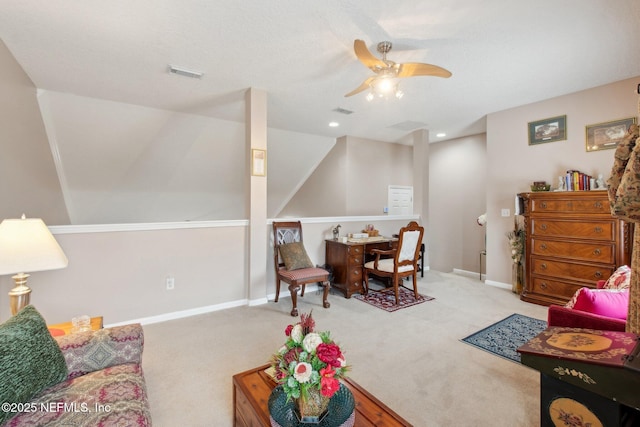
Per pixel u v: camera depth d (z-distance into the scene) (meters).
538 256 3.58
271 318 3.16
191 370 2.18
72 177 4.58
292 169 6.25
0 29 2.24
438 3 1.97
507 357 2.36
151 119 4.21
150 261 3.05
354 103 3.92
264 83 3.29
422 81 3.20
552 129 3.73
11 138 2.87
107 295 2.86
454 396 1.88
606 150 3.34
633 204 0.99
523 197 3.74
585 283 3.21
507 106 4.04
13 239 1.57
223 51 2.60
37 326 1.25
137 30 2.28
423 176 5.30
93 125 3.99
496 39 2.41
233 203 6.40
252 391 1.37
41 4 1.96
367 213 6.05
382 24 2.20
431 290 4.21
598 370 0.99
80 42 2.44
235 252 3.53
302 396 1.11
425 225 5.39
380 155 6.23
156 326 2.96
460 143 5.73
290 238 3.84
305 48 2.55
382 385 1.99
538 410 1.76
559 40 2.43
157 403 1.82
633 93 3.16
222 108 4.10
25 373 1.10
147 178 5.11
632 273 1.25
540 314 3.25
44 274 2.61
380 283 4.60
